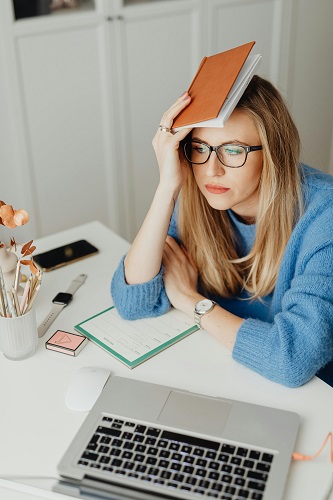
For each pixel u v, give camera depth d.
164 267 1.46
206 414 1.09
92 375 1.20
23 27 2.38
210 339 1.33
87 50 2.55
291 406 1.14
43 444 1.08
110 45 2.58
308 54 3.12
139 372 1.24
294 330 1.22
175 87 2.83
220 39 2.83
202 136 1.29
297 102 3.22
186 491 0.95
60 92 2.57
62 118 2.62
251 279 1.54
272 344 1.21
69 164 2.72
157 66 2.73
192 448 1.02
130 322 1.39
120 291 1.40
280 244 1.39
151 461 1.00
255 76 1.34
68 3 2.46
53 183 2.72
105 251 1.67
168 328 1.36
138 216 3.01
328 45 3.15
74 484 1.00
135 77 2.70
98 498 0.98
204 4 2.70
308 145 3.37
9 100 2.49
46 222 2.78
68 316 1.42
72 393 1.16
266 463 0.99
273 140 1.29
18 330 1.24
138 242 1.40
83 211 2.85
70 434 1.10
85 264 1.61
